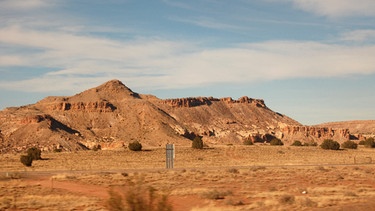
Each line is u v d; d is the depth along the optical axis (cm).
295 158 12031
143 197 2328
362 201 3919
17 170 8431
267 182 5844
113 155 12488
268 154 13000
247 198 4284
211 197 4281
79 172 7262
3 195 4575
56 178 6138
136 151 13525
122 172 7081
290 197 3894
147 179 6069
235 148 14362
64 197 4391
